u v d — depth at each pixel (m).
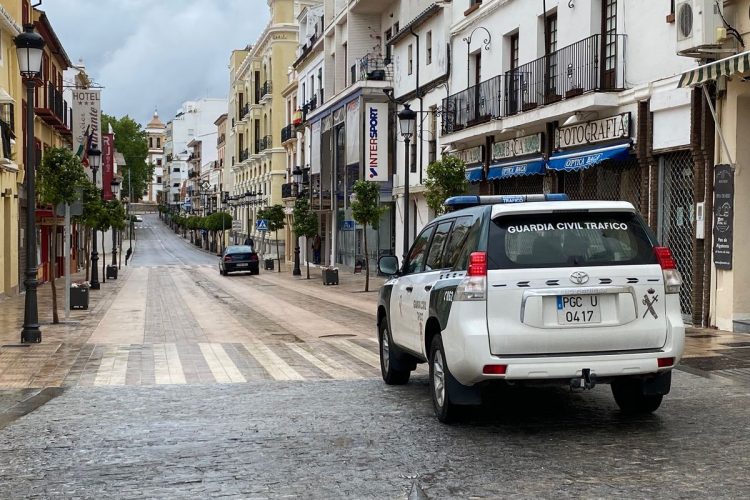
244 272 48.25
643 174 16.75
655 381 7.17
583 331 6.66
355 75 40.72
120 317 20.33
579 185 20.11
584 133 18.84
